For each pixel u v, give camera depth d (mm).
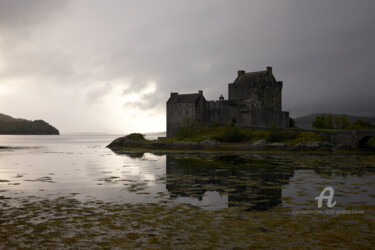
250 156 80625
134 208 28391
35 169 56531
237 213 26891
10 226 23328
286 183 40719
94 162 68875
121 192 35375
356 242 20500
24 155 91062
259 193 34781
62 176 47688
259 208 28531
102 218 25297
